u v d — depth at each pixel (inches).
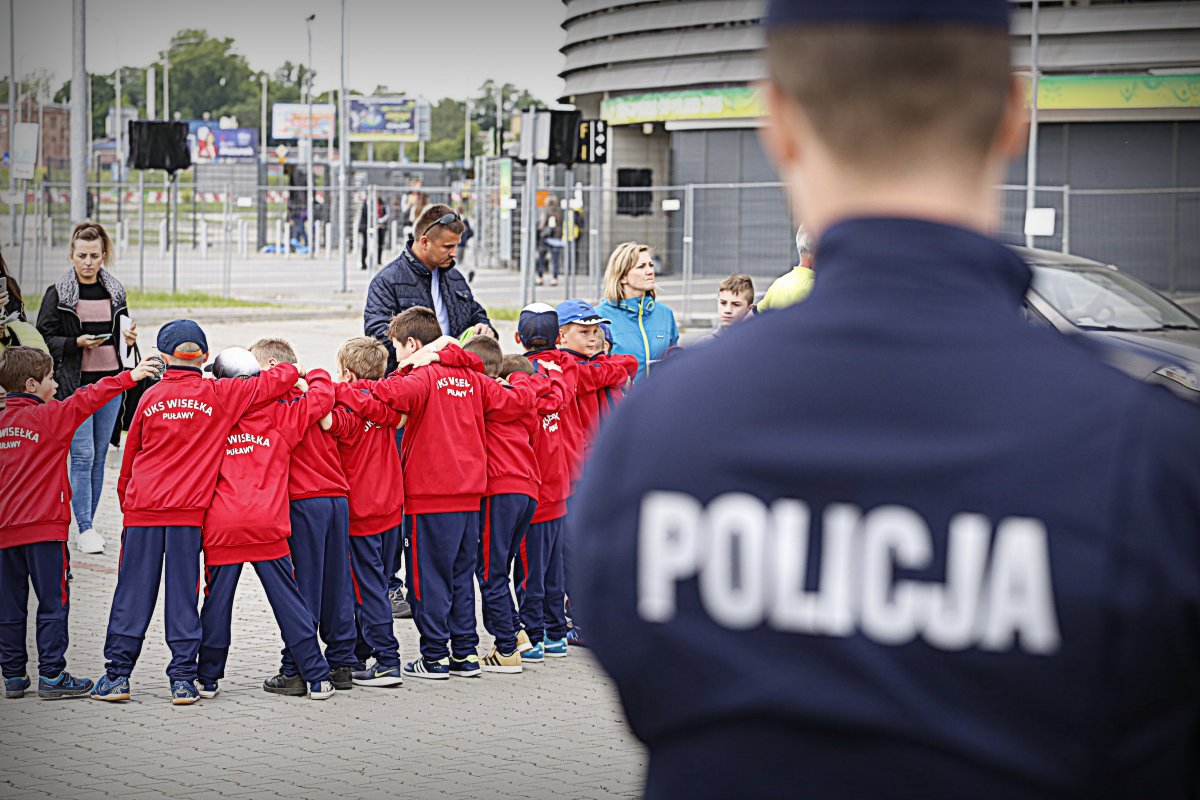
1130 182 1186.0
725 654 51.4
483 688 262.2
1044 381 51.2
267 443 245.0
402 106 3149.6
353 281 1387.8
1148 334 429.7
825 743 50.2
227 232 1214.3
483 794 200.2
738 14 1322.6
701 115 1344.7
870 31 52.1
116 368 346.3
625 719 55.2
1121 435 49.8
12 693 251.3
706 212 1355.8
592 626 54.5
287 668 255.1
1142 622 48.5
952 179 54.1
